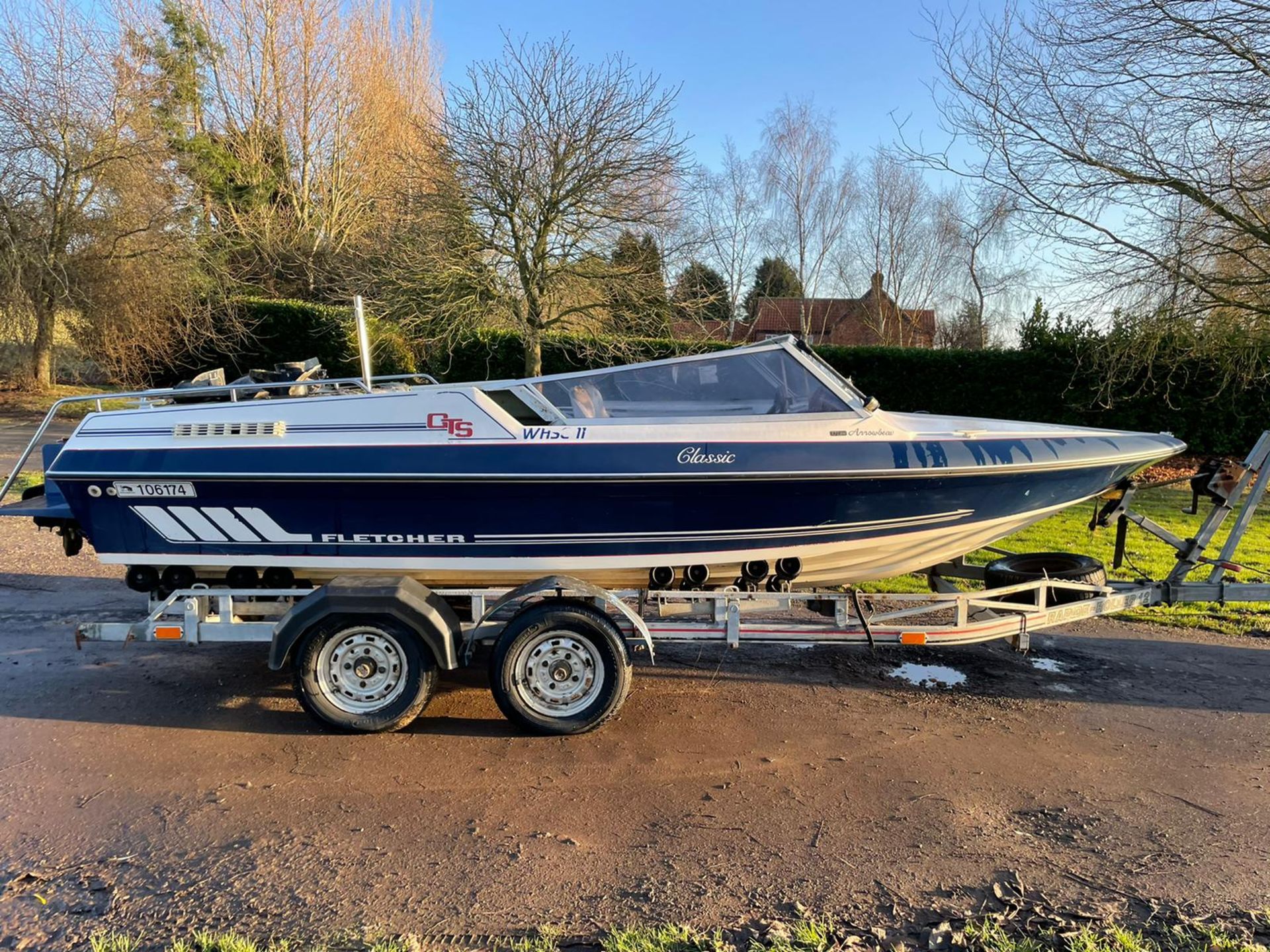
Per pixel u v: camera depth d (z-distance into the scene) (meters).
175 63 24.44
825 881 2.84
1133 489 5.13
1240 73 10.19
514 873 2.86
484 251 13.70
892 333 36.81
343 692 4.04
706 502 4.22
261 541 4.24
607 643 3.97
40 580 6.75
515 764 3.73
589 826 3.20
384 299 14.55
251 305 20.22
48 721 4.13
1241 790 3.57
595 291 14.08
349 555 4.27
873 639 4.43
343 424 4.14
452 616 4.05
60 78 17.14
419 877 2.83
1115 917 2.64
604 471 4.06
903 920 2.62
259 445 4.11
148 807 3.30
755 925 2.58
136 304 18.02
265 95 28.09
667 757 3.83
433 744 3.94
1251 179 10.62
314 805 3.34
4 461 11.80
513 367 17.91
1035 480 4.59
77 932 2.51
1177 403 15.62
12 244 16.69
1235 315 11.66
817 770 3.71
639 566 4.34
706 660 5.22
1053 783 3.62
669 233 14.16
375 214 21.95
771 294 39.75
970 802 3.44
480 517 4.19
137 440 4.18
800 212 36.47
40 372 18.73
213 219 24.05
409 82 32.41
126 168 17.75
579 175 13.31
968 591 5.62
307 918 2.60
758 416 4.34
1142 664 5.23
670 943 2.46
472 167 13.14
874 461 4.24
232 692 4.56
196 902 2.68
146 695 4.49
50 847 3.00
